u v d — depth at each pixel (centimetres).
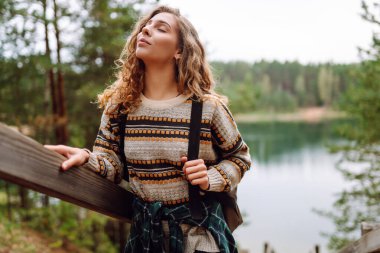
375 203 793
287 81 11106
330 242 845
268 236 1744
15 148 90
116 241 968
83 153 122
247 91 3133
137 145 140
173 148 137
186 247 140
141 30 150
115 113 146
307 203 2342
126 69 148
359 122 840
